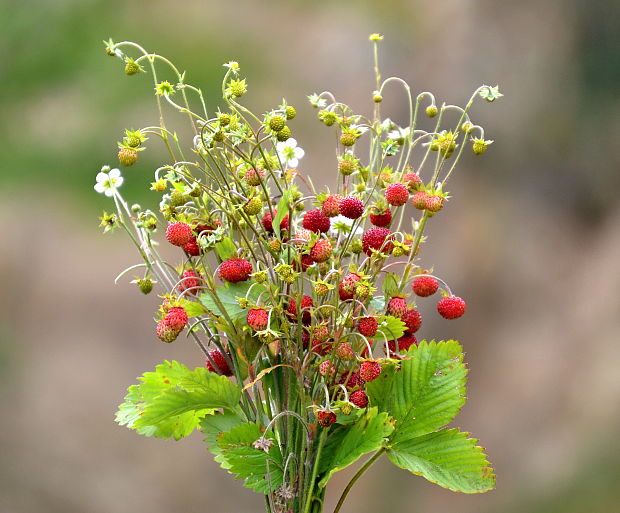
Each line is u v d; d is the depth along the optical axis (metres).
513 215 2.57
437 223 2.55
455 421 2.46
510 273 2.53
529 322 2.53
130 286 2.43
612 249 2.53
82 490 2.28
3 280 2.45
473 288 2.52
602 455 2.32
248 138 0.93
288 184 0.97
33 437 2.30
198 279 0.95
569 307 2.52
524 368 2.46
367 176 0.97
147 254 0.96
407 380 0.97
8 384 2.34
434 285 0.96
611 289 2.48
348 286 0.93
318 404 0.96
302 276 0.94
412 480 2.39
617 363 2.41
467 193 2.57
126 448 2.33
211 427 0.97
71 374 2.36
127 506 2.29
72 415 2.33
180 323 0.94
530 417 2.44
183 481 2.31
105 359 2.38
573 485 2.30
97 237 2.52
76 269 2.47
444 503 2.37
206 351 0.98
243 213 0.94
